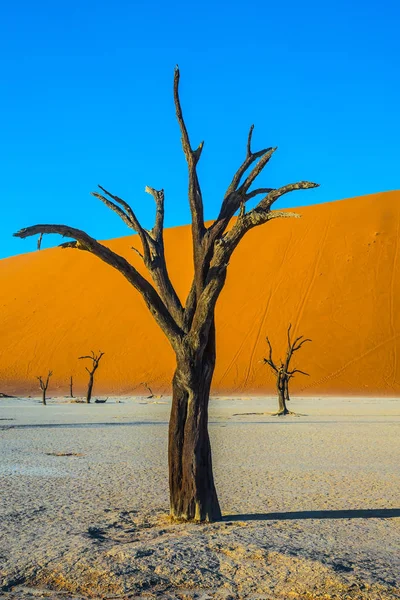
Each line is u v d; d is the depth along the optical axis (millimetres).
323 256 81438
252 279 80812
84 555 7270
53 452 17578
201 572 6707
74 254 100188
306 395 61781
